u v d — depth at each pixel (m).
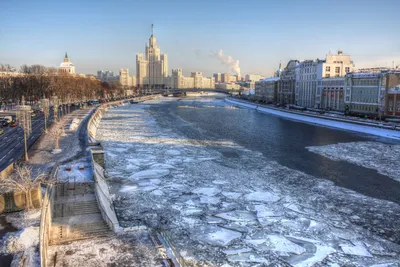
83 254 34.00
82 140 87.12
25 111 65.44
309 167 76.56
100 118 164.12
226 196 57.25
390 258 38.34
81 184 52.91
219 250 39.69
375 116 141.00
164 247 36.41
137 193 58.31
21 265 30.06
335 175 70.38
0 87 185.38
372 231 45.12
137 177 67.31
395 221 48.31
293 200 55.75
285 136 119.12
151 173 70.06
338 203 54.81
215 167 75.50
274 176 69.19
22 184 42.38
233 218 48.47
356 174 71.00
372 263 37.25
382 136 116.31
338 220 48.34
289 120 171.62
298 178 68.00
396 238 43.28
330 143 105.25
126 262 32.72
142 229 40.62
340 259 37.97
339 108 170.12
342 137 116.25
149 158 83.12
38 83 193.12
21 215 40.19
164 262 32.94
